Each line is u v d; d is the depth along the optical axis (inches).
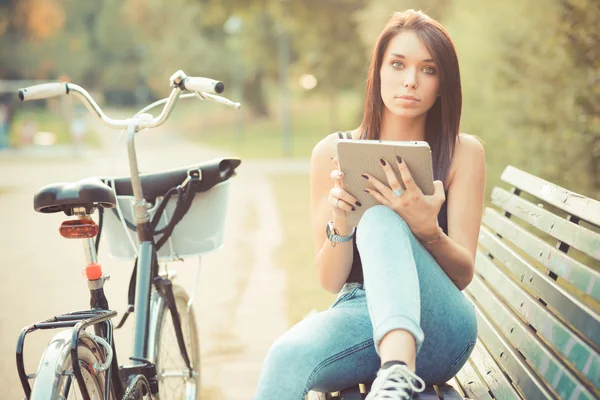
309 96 1510.8
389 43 101.8
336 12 1098.7
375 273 80.9
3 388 163.9
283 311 228.7
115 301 245.0
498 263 135.5
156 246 120.8
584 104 228.2
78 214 97.9
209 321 221.5
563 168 235.9
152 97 3275.1
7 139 1269.7
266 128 2094.0
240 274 285.6
